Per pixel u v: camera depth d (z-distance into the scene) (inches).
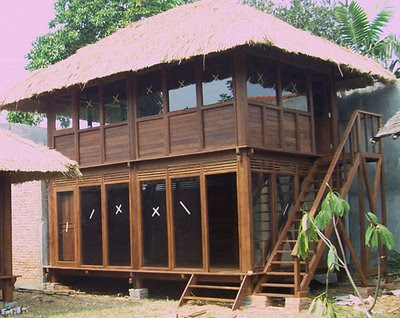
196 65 478.9
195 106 478.3
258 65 473.4
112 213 532.1
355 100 598.2
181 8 575.5
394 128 402.0
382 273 508.4
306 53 454.3
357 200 596.7
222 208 466.3
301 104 523.2
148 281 547.8
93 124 556.7
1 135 454.6
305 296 414.9
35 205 646.5
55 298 509.0
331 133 538.6
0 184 445.7
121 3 891.4
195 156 475.8
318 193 454.0
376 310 402.3
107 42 596.7
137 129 514.3
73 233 562.9
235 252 458.0
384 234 224.7
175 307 446.3
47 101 586.6
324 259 498.9
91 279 597.9
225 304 445.7
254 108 459.5
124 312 431.2
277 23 523.8
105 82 534.3
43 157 447.2
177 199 486.6
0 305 435.2
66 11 890.7
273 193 470.6
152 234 502.3
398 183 571.2
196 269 467.5
